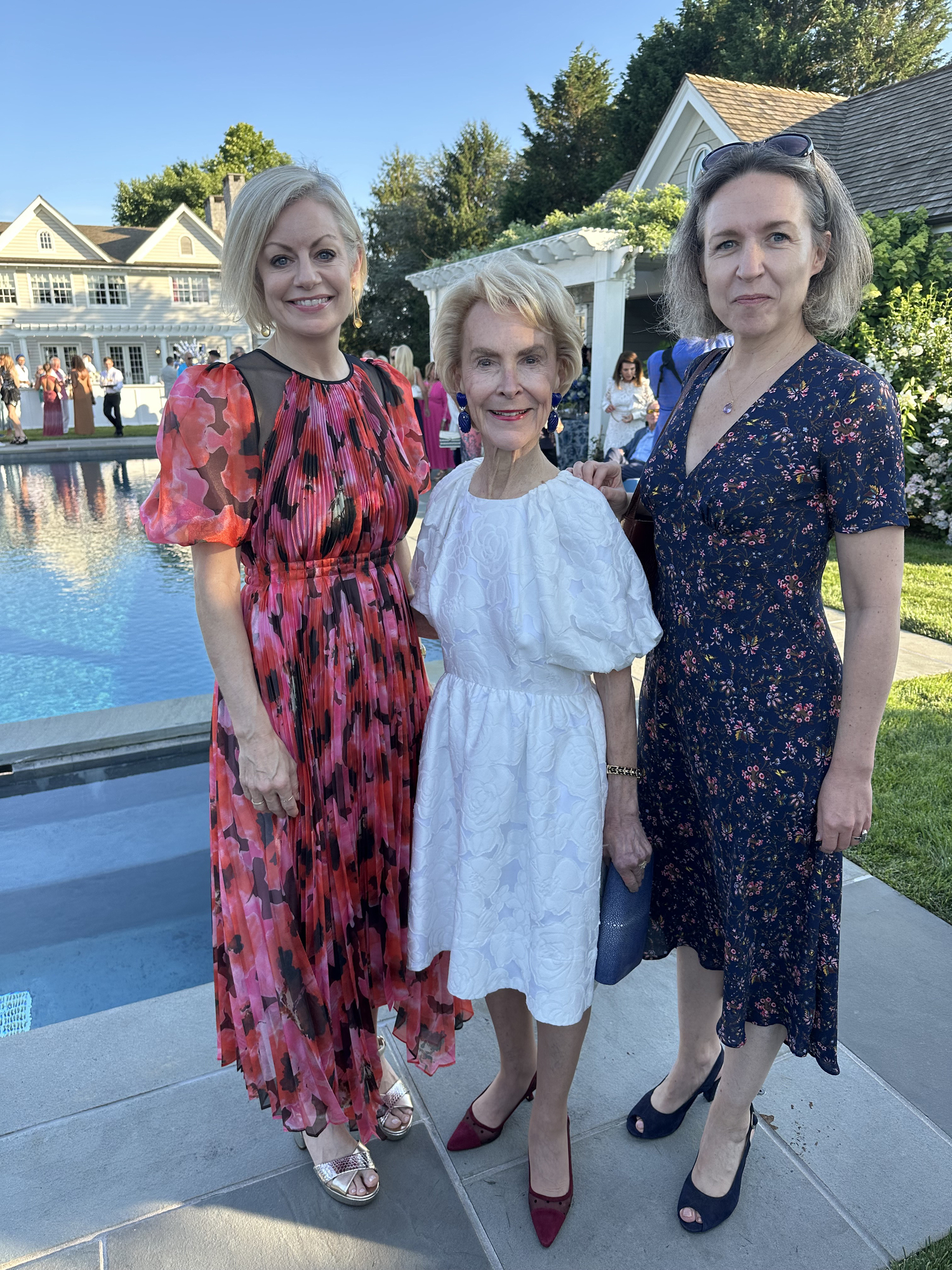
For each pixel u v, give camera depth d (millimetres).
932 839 2711
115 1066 1885
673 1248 1497
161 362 35688
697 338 1498
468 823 1400
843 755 1285
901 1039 1957
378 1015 2115
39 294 32844
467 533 1377
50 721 3529
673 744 1522
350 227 1361
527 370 1276
